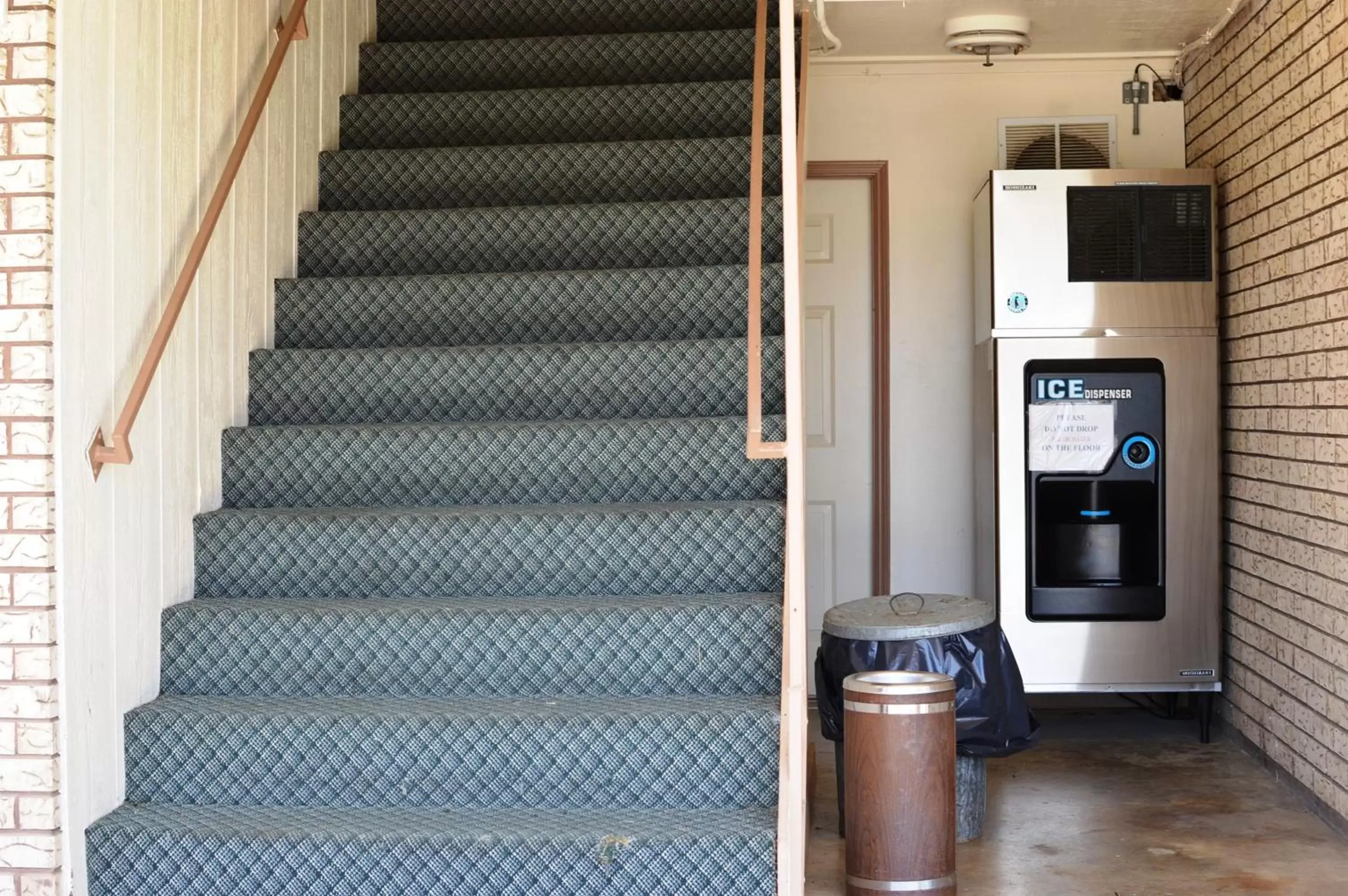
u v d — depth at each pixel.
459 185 4.54
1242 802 4.36
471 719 3.03
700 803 3.01
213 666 3.29
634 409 3.87
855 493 5.73
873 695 3.32
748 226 4.24
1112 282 4.97
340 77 4.82
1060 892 3.60
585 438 3.66
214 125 3.65
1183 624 4.98
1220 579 5.04
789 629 2.88
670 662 3.22
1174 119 5.51
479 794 3.04
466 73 5.02
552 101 4.77
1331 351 4.02
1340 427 3.96
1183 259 4.95
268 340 4.08
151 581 3.26
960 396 5.62
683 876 2.78
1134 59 5.52
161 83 3.32
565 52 5.00
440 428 3.69
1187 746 5.07
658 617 3.21
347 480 3.70
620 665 3.22
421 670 3.25
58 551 2.86
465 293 4.11
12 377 2.84
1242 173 4.82
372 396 3.91
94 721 2.97
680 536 3.42
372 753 3.05
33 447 2.84
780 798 2.74
